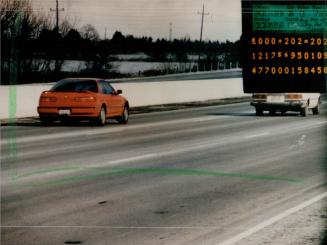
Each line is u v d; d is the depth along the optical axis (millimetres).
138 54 78938
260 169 14930
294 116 35062
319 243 7844
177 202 10766
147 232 8578
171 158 17031
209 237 8242
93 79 28031
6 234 8523
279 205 10422
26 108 33812
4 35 64000
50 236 8398
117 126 28281
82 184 12711
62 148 19469
